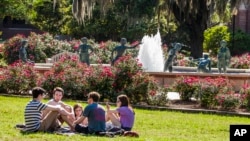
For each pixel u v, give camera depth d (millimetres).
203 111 19859
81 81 22469
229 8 49031
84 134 13430
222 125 16844
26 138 12594
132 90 21438
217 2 44375
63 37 57875
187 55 55156
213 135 14969
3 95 23250
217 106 20797
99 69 22422
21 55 29203
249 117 19172
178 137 14219
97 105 13602
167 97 21859
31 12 58500
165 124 16625
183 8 46281
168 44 58344
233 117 18938
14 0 55938
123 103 14242
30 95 23500
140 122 16797
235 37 57594
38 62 38469
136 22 53969
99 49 38250
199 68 28438
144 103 21609
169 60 28203
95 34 55844
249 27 66375
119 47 27016
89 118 13531
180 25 50406
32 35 39562
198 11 47344
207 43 53438
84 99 22438
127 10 52969
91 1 41625
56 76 22734
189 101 22062
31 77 23891
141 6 52469
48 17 57781
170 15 47906
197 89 21422
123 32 54594
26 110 13594
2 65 34812
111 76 21891
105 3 45875
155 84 21859
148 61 34438
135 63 21953
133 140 12781
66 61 23594
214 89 20812
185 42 58156
